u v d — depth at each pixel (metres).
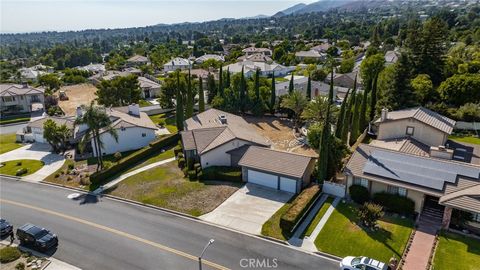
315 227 32.06
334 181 40.50
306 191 36.81
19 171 47.84
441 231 30.55
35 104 85.94
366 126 56.50
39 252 29.88
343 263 26.09
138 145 58.34
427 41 68.81
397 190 33.97
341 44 172.75
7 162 52.69
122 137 56.34
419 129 44.41
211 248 29.56
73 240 31.39
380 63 84.88
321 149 38.22
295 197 38.03
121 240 31.14
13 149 58.97
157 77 129.50
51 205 38.47
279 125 66.94
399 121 45.53
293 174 38.25
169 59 165.38
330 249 28.92
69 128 58.16
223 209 36.00
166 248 29.75
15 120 77.62
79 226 33.75
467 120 57.19
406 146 42.16
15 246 30.94
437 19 69.25
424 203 33.47
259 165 40.69
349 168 36.41
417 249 28.33
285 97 67.94
